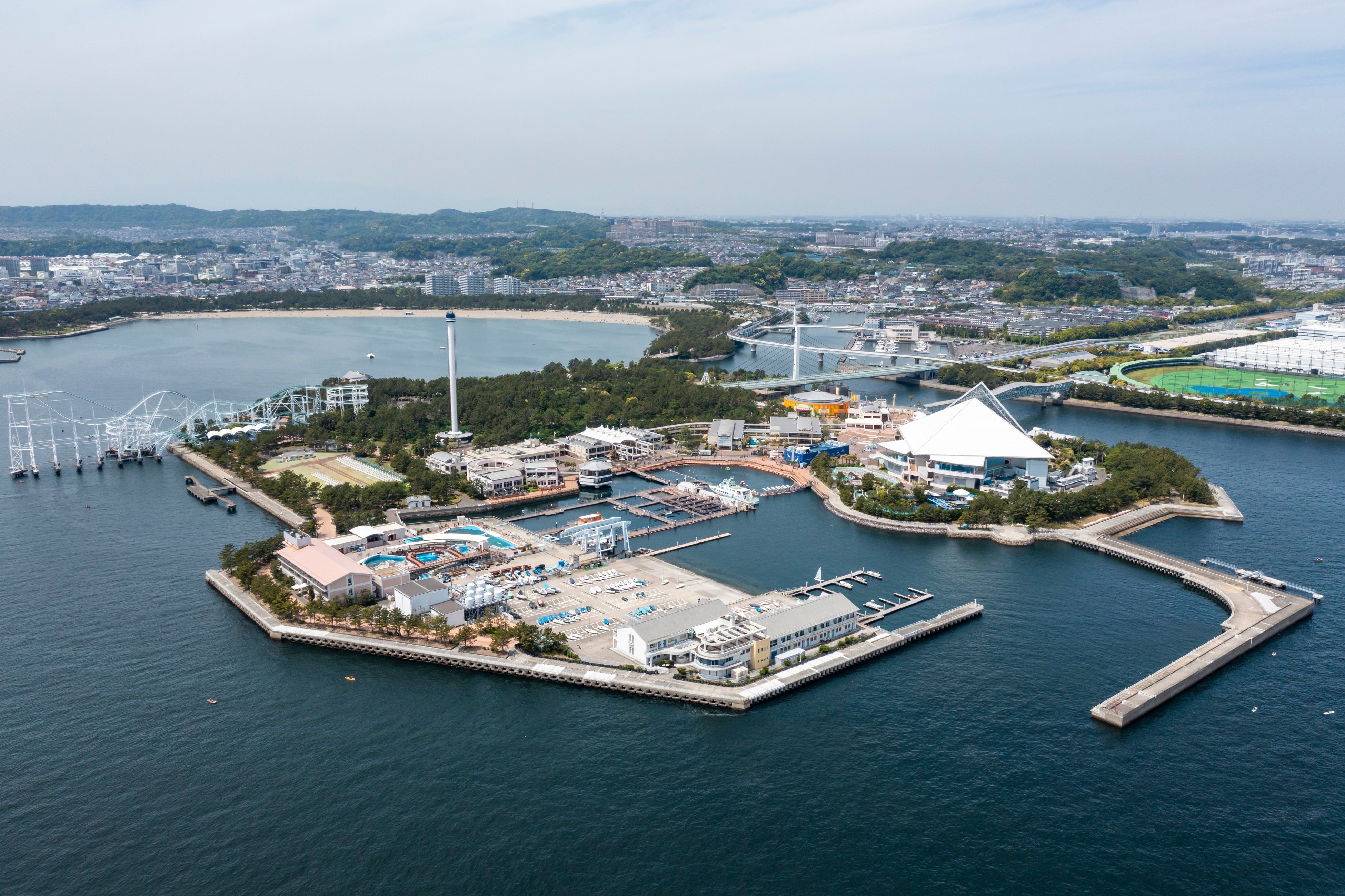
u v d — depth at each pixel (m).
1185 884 199.00
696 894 194.88
